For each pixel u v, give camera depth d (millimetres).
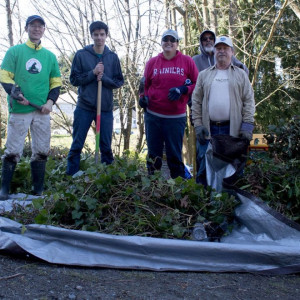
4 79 4836
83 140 5609
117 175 4160
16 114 4914
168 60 5230
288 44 12734
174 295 2889
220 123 4598
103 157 5750
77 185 4133
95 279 3068
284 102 13180
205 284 3121
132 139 13453
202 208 4000
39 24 4906
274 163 4355
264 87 13047
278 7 12422
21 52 4895
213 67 4684
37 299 2701
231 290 3041
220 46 4551
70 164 5586
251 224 3883
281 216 3713
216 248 3408
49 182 5746
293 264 3396
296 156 4355
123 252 3408
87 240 3449
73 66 5633
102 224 3840
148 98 5289
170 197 4039
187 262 3395
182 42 10008
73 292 2828
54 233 3477
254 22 11531
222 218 3963
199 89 4734
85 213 3896
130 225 3793
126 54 8250
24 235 3484
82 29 8148
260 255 3410
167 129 5211
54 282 2965
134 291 2904
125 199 3986
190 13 9203
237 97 4531
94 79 5520
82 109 5578
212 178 4371
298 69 11891
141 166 4875
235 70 4586
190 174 6301
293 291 3084
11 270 3121
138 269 3330
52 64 5133
